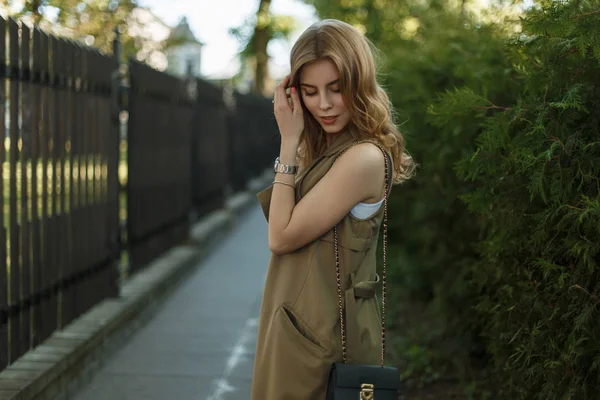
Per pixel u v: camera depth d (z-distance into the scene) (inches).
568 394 121.6
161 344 245.0
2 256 169.5
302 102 103.7
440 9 307.1
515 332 146.3
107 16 368.5
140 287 281.3
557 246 129.2
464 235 212.4
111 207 257.3
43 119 195.8
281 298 99.7
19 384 163.0
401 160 104.6
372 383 94.6
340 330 99.0
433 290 252.7
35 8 308.3
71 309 218.8
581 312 120.0
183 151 386.3
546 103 126.6
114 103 258.7
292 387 98.1
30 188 189.2
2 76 169.5
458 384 203.6
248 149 712.4
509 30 169.3
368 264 100.8
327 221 96.7
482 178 145.3
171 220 361.1
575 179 123.3
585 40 114.5
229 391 201.3
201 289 333.7
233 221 536.7
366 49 98.6
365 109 98.0
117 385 203.9
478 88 184.1
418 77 252.4
